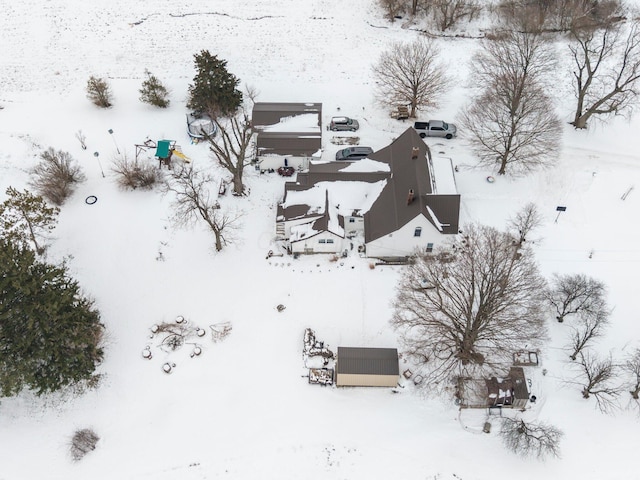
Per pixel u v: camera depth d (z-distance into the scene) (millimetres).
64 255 53719
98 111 66812
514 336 44812
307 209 53844
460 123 64438
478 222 54875
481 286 41844
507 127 58750
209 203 57312
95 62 73000
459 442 43219
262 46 75188
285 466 42719
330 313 49906
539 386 45250
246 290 51656
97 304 51000
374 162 56938
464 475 41875
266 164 60812
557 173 59219
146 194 58594
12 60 72938
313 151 60125
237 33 77000
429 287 48469
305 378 46594
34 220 49562
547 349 46938
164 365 47062
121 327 49812
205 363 47625
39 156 61312
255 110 63094
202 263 53531
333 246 53500
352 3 80750
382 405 45188
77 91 69250
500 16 78562
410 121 65812
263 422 44625
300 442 43656
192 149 62625
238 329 49344
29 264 43000
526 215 54812
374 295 50938
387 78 67000
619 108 63062
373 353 45469
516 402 43938
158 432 44500
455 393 45188
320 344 47781
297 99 68375
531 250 52938
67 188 58219
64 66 72312
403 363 47094
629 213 56062
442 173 56719
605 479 41219
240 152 54781
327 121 65812
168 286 52188
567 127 64062
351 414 44812
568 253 53031
